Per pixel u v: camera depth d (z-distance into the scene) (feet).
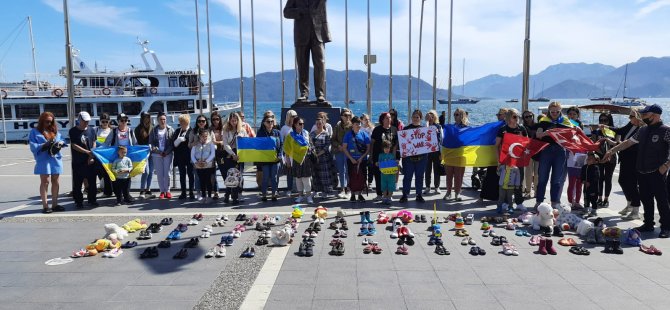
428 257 20.77
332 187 34.17
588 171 28.99
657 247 22.33
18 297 16.62
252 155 32.73
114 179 32.37
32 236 24.80
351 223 27.17
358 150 32.76
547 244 21.34
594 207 29.32
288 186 36.19
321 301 15.93
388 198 32.30
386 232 25.17
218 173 46.50
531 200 33.65
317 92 42.19
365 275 18.48
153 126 36.42
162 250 22.17
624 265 19.65
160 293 16.87
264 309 15.29
